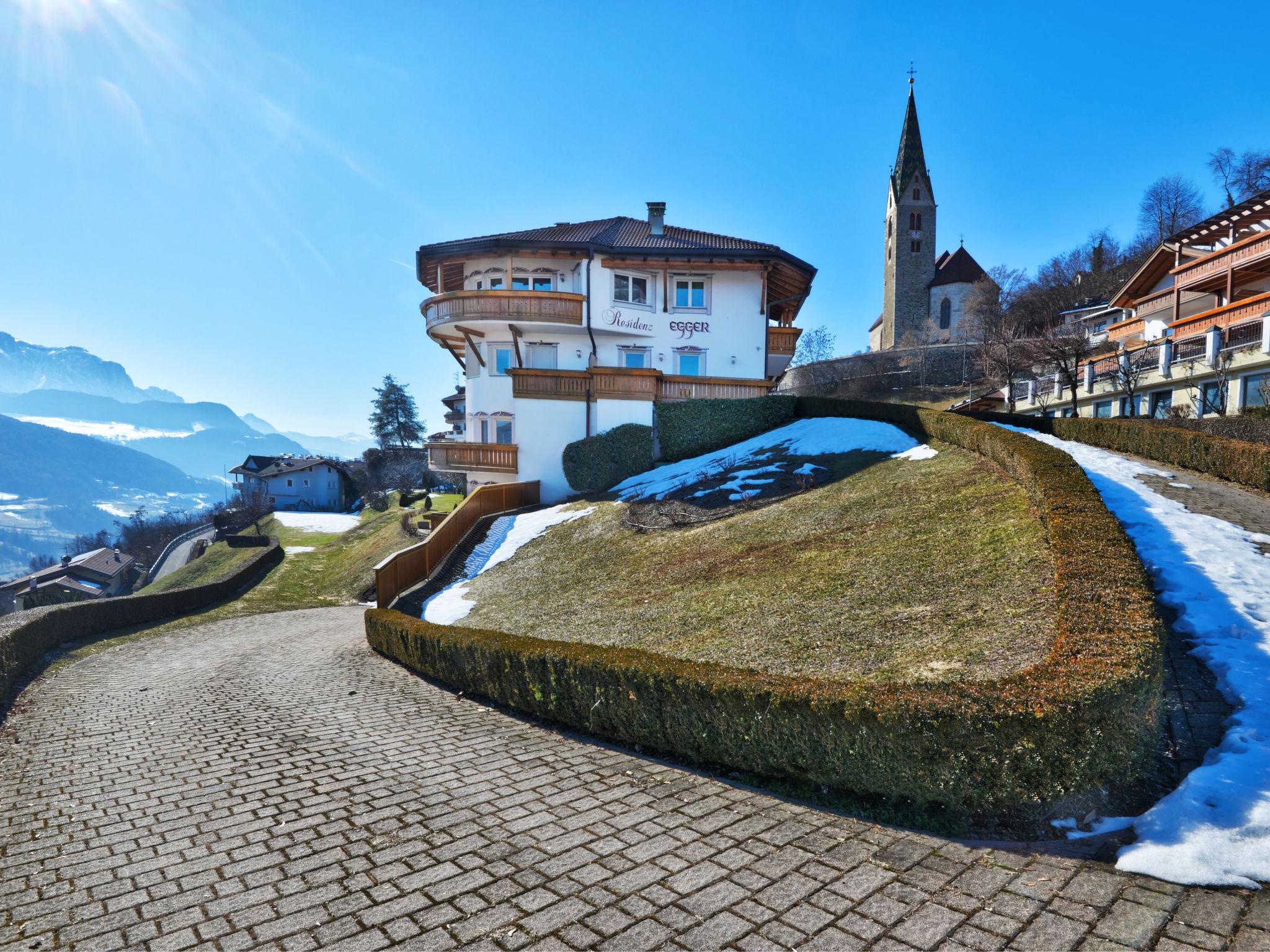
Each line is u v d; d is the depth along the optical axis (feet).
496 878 14.84
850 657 26.81
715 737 20.97
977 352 165.37
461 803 19.54
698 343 105.09
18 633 48.75
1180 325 90.38
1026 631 24.13
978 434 53.83
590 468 91.66
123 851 17.28
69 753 27.86
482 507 84.53
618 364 104.99
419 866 15.60
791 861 14.96
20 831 19.02
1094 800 15.71
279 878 15.28
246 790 21.72
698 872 14.67
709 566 47.42
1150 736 16.71
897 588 33.01
